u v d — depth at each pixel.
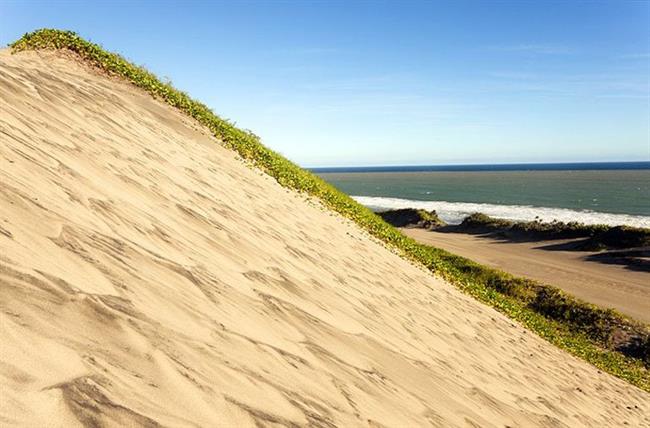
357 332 4.25
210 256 4.00
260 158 13.98
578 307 17.67
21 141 4.07
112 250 2.94
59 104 6.47
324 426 2.38
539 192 108.50
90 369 1.80
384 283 7.54
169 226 4.18
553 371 7.93
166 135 9.11
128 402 1.74
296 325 3.62
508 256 32.47
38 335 1.82
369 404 2.98
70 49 11.93
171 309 2.65
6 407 1.41
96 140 5.85
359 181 192.12
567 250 33.97
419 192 120.50
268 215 7.61
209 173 8.15
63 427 1.47
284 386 2.55
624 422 6.88
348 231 11.28
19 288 2.00
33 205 2.89
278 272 4.70
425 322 6.42
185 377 2.10
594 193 101.81
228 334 2.76
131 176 5.20
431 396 3.77
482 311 10.51
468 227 47.12
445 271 14.84
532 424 4.53
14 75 6.53
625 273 26.48
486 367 5.79
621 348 15.20
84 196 3.63
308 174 19.91
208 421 1.90
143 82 12.61
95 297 2.29
